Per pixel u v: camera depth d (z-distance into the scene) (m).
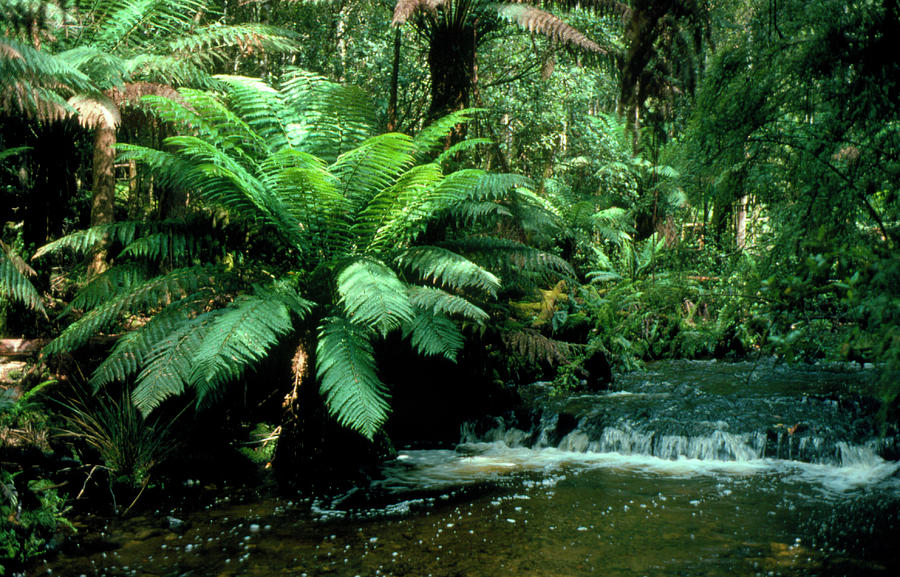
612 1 6.55
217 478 4.01
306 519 3.35
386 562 2.80
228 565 2.78
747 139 2.96
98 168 5.18
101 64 4.61
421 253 4.34
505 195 5.42
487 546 2.95
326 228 4.25
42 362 4.36
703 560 2.74
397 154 4.05
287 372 4.61
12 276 4.05
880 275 1.96
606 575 2.62
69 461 3.67
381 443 4.50
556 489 3.81
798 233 2.80
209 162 4.29
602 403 5.44
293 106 5.22
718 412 5.01
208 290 4.17
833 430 4.45
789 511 3.34
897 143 2.55
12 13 4.46
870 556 2.73
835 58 2.50
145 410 3.42
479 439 5.16
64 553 2.90
